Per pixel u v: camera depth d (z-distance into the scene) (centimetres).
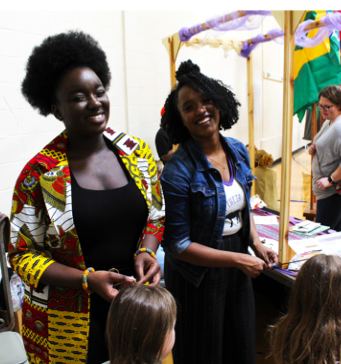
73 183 87
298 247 161
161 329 73
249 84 256
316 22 172
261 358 176
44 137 222
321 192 239
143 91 319
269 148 680
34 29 210
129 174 93
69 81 82
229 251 129
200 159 122
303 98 321
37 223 85
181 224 120
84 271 82
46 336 88
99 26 262
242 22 201
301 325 95
